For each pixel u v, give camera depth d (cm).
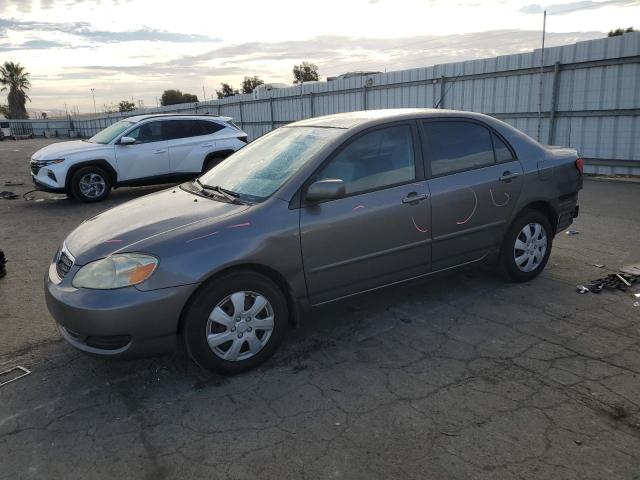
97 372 359
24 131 6631
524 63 1255
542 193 476
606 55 1106
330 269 371
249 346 346
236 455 269
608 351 362
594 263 550
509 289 478
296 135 429
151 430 292
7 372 363
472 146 445
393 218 391
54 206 1029
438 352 368
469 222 435
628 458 256
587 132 1174
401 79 1573
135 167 1072
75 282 323
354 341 390
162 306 316
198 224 339
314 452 269
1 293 521
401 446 270
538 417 290
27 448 280
